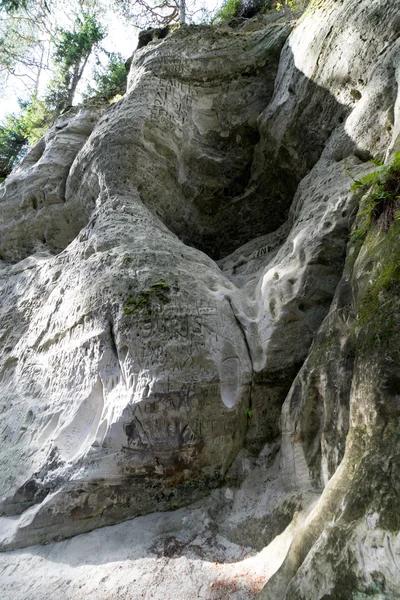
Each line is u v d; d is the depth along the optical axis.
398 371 2.34
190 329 3.72
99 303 4.01
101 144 5.49
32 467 3.71
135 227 4.77
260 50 6.04
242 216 6.13
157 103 5.66
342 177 4.30
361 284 3.05
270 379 3.87
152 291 3.87
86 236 5.12
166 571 2.91
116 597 2.75
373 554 1.87
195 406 3.49
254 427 3.79
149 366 3.50
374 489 2.07
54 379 4.23
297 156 5.39
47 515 3.36
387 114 4.11
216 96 6.04
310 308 3.91
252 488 3.50
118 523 3.40
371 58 4.40
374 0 4.42
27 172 6.78
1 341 5.24
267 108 5.71
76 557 3.18
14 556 3.28
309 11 5.31
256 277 5.00
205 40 6.29
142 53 6.51
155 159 5.52
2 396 4.70
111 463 3.35
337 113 4.82
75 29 15.76
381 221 3.11
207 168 5.98
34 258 5.92
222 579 2.77
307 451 3.27
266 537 3.01
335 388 3.04
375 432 2.33
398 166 2.99
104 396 3.67
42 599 2.83
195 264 4.55
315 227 4.09
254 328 4.09
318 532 2.35
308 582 2.05
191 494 3.48
